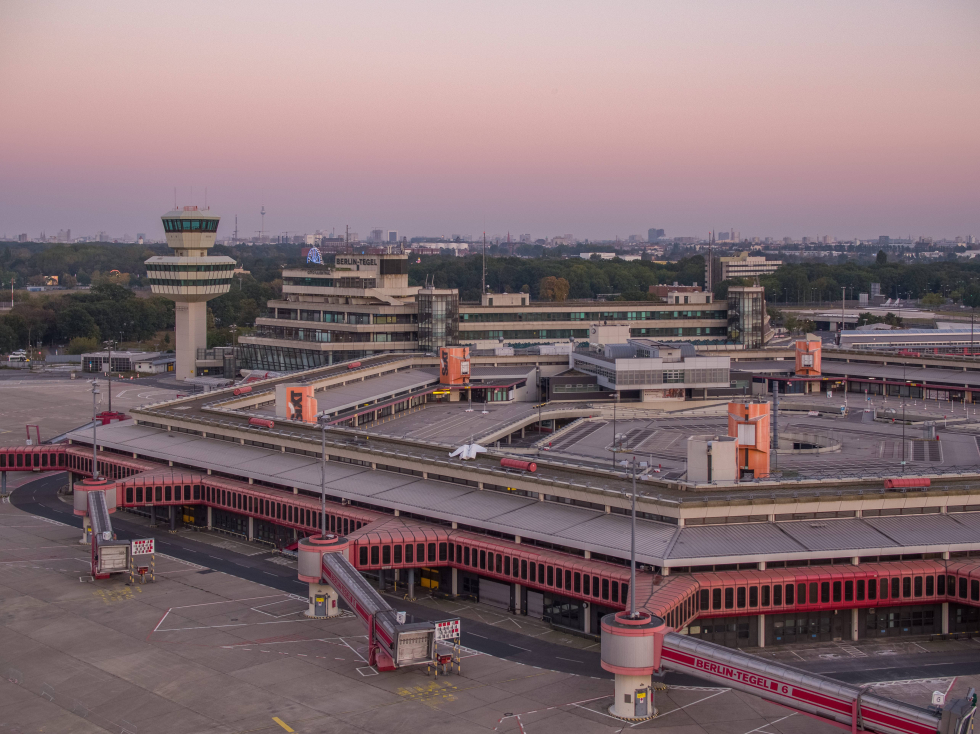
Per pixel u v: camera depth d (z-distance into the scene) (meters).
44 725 98.56
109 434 198.50
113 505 163.00
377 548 133.25
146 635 121.94
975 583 119.19
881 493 130.75
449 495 147.25
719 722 99.06
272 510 156.12
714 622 119.75
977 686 108.12
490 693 105.62
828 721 89.88
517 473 145.38
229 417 195.62
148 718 99.75
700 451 140.50
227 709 101.56
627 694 100.00
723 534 125.50
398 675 110.12
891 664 114.31
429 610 132.38
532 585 126.25
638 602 110.44
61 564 151.12
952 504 133.00
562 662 114.50
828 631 122.19
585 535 127.50
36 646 118.62
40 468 194.75
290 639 120.88
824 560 121.69
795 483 136.62
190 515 172.88
